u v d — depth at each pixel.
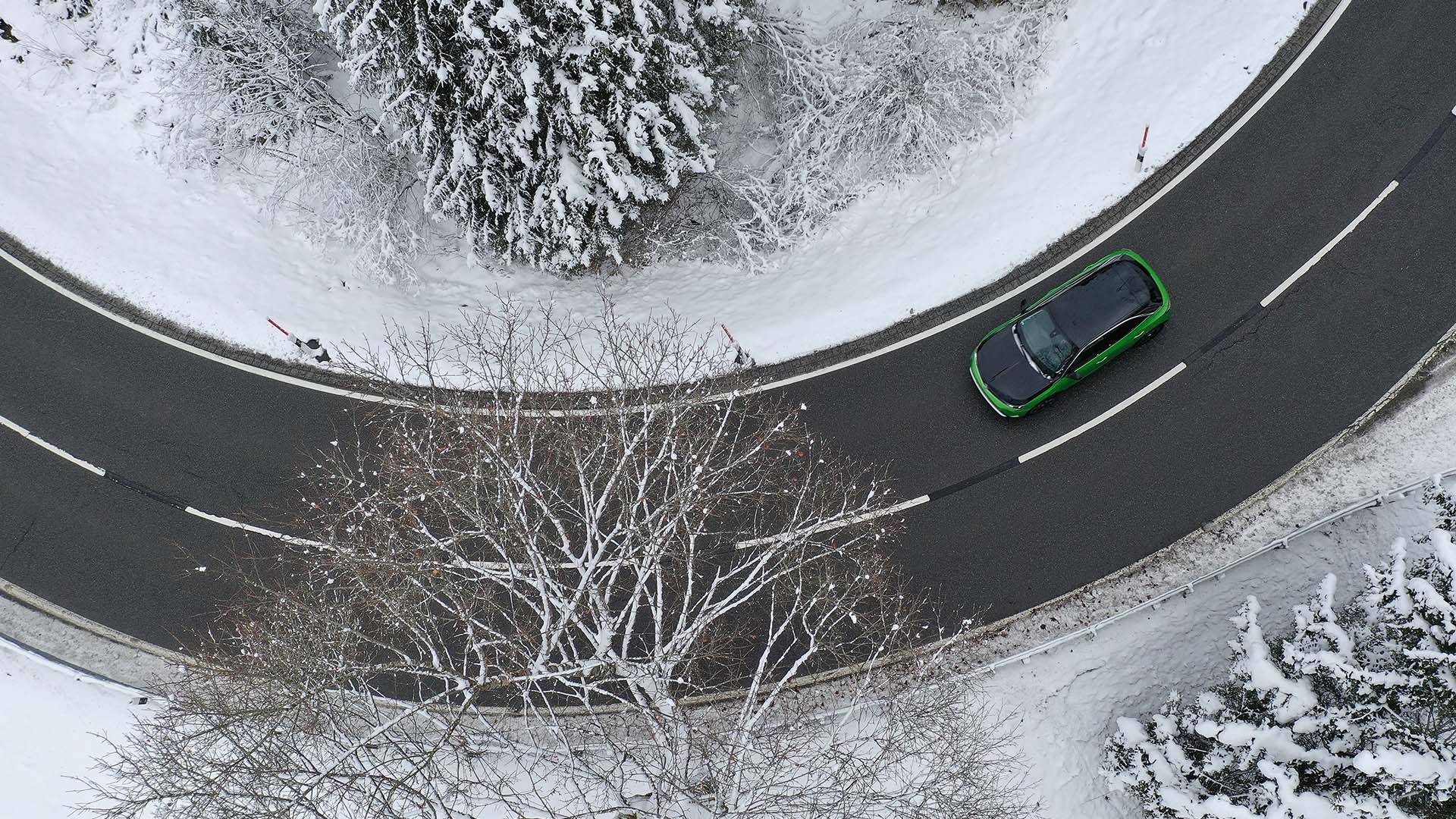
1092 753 13.27
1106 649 13.82
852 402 15.55
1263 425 14.78
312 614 10.98
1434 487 11.15
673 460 12.04
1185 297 15.47
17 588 15.30
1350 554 13.80
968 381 15.45
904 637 14.21
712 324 16.23
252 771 9.82
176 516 15.60
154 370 16.30
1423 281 15.05
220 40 15.84
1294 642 11.26
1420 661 9.70
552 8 12.37
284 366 16.25
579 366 15.70
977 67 16.28
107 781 13.92
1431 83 15.88
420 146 14.48
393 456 14.24
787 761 11.80
